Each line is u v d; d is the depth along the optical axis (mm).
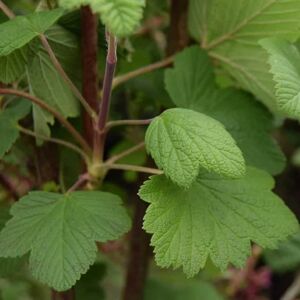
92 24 357
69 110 372
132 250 480
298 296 764
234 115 401
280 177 944
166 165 309
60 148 412
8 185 457
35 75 364
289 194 947
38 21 333
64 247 324
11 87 382
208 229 328
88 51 362
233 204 337
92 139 377
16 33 328
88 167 369
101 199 342
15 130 372
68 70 369
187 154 308
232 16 395
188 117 315
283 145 949
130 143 512
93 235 328
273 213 340
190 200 331
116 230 331
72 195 345
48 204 341
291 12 375
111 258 545
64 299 401
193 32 430
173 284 596
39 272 321
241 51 409
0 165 448
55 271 320
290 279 893
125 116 505
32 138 402
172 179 307
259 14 384
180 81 396
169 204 325
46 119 371
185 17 434
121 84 451
